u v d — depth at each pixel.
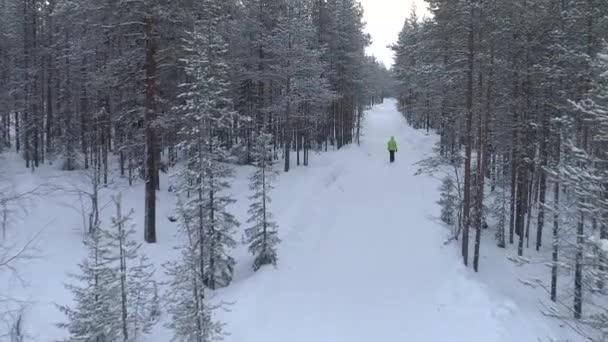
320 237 20.91
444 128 30.86
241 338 12.27
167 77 20.83
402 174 33.03
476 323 13.47
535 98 20.34
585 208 9.30
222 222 15.78
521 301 16.19
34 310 12.59
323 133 43.22
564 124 14.26
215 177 15.85
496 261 20.30
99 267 10.52
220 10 22.06
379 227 22.58
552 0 19.00
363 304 14.89
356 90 45.41
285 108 31.70
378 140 51.34
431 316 14.12
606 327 8.61
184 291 11.30
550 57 19.36
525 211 25.20
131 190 24.02
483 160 19.81
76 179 24.92
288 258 17.94
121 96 25.27
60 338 11.85
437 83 23.31
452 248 20.25
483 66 19.14
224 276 15.92
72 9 19.22
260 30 30.58
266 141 17.56
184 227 16.05
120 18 18.45
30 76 30.69
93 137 28.38
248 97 32.53
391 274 17.34
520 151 21.73
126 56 18.95
